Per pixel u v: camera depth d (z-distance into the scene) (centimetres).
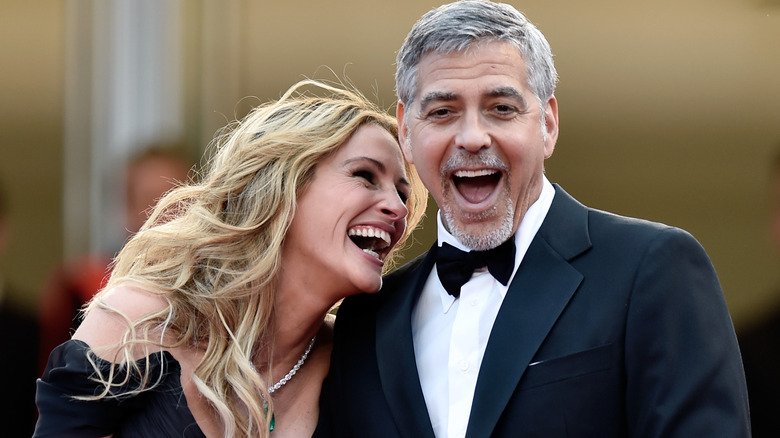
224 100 2278
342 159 1112
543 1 2116
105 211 2230
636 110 2108
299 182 1102
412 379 999
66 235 2284
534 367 943
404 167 1169
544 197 1025
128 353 1041
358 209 1096
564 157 2141
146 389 1049
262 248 1112
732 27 2058
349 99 1191
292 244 1108
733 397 896
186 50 2286
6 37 2330
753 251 2036
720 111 2072
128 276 1120
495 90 959
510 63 967
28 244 2280
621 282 938
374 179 1127
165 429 1061
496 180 999
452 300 1025
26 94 2323
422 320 1049
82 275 1627
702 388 892
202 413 1076
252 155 1124
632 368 912
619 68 2108
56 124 2309
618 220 991
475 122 965
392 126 1155
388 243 1144
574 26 2116
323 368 1145
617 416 921
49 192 2298
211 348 1077
